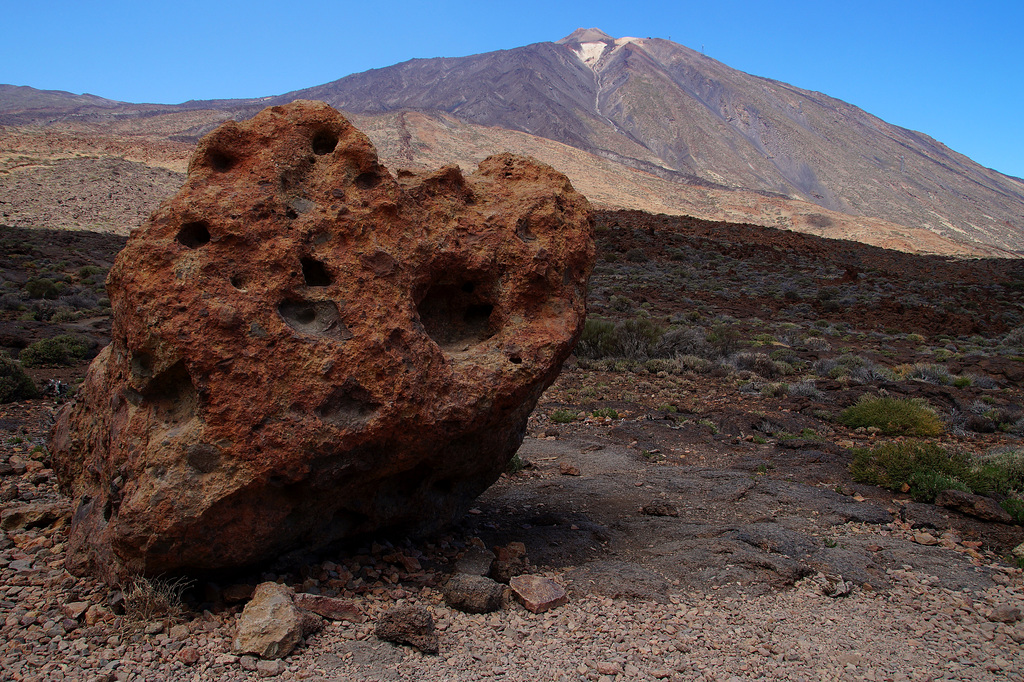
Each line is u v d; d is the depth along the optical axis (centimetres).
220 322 447
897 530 780
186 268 457
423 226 551
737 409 1498
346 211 511
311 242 499
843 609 563
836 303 3644
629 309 3144
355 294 494
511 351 559
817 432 1353
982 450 1283
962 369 2217
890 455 982
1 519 620
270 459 445
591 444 1132
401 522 586
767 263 4950
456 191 601
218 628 445
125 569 461
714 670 452
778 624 526
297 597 462
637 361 2069
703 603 546
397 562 559
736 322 3031
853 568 636
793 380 1964
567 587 547
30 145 9900
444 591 510
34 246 4012
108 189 7450
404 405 485
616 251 4866
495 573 561
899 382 1891
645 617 515
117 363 495
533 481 900
